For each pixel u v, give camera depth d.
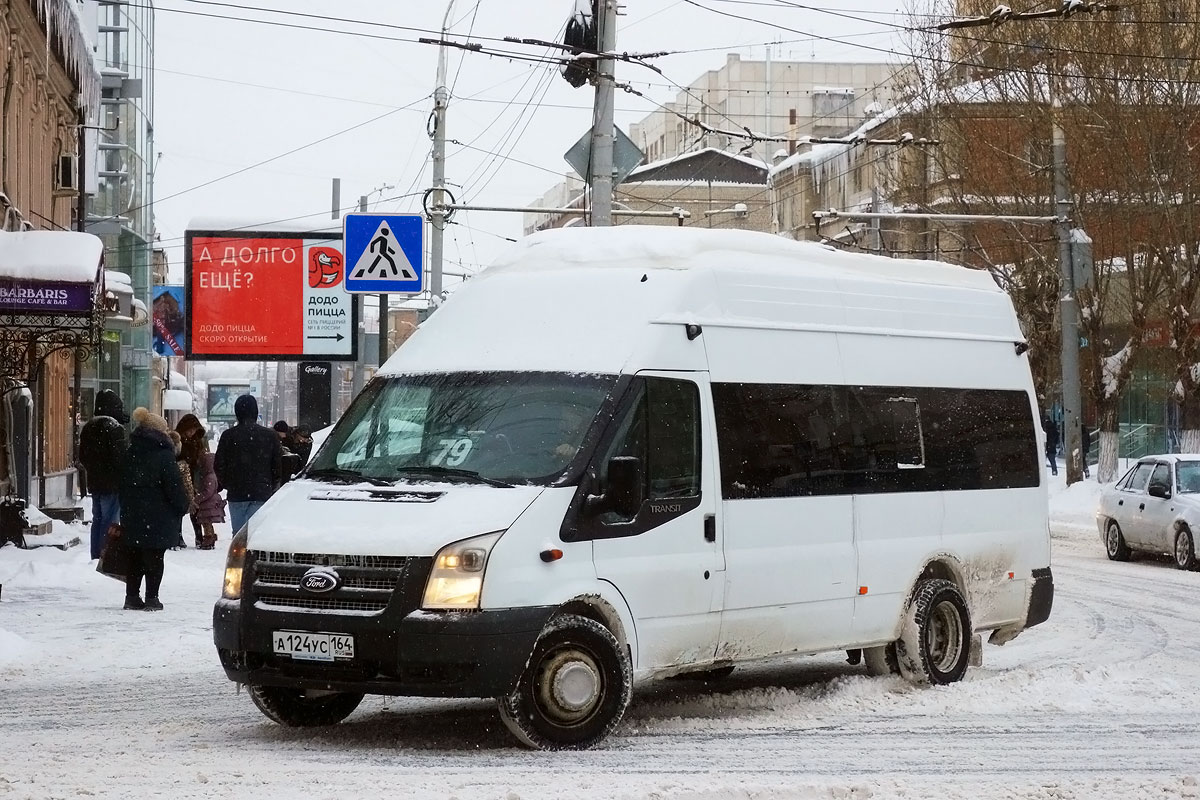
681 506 9.59
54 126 36.44
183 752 8.69
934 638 11.70
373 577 8.60
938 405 11.92
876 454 11.23
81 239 21.81
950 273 12.62
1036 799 7.57
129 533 15.45
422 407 9.66
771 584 10.22
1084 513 36.78
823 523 10.68
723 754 8.84
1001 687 11.60
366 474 9.42
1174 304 41.41
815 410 10.75
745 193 99.62
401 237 24.52
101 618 14.87
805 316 10.85
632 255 10.23
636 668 9.30
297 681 8.77
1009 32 42.75
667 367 9.69
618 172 23.69
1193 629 15.97
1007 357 12.82
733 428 10.06
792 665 13.11
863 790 7.50
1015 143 44.91
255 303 32.59
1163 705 11.05
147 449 15.46
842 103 117.50
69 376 37.97
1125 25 41.12
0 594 16.66
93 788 7.35
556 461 9.08
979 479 12.23
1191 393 41.34
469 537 8.55
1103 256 43.66
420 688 8.48
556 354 9.64
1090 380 51.62
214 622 9.10
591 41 23.48
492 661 8.47
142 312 38.06
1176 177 41.06
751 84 119.19
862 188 74.75
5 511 22.72
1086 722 10.31
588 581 8.96
